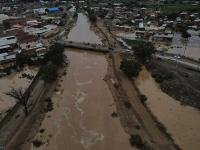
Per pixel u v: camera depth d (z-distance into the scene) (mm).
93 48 109688
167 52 101438
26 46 101625
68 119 60281
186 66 86062
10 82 75938
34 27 141500
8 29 133375
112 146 51219
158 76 80500
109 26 152750
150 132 54531
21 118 57812
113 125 58062
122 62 84750
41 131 55344
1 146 49031
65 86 76938
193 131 54719
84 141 52844
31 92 68938
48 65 79875
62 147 50906
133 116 60562
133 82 78625
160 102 66688
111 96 71188
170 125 56781
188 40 116750
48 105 65250
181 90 70250
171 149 49062
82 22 179875
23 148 49906
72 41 124062
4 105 62875
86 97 70688
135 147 50531
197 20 151625
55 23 160875
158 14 171375
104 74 86188
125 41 119500
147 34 126000
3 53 93500
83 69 90500
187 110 62844
